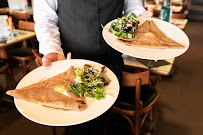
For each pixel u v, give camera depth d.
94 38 0.61
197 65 1.90
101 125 0.56
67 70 0.51
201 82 1.58
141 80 0.72
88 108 0.39
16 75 1.60
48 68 0.51
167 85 1.52
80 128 0.69
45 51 0.55
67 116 0.37
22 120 1.11
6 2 2.60
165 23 0.66
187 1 3.90
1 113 1.15
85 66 0.52
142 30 0.62
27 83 0.46
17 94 0.40
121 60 0.66
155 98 0.91
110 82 0.47
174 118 1.16
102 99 0.42
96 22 0.59
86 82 0.46
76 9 0.57
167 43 0.55
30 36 1.28
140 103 0.82
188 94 1.41
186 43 0.56
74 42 0.62
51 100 0.40
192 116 1.18
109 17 0.60
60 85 0.46
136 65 0.91
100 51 0.63
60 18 0.61
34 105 0.39
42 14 0.59
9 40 1.18
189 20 3.87
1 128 1.04
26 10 2.27
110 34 0.57
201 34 2.98
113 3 0.59
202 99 1.36
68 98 0.42
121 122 1.13
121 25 0.57
